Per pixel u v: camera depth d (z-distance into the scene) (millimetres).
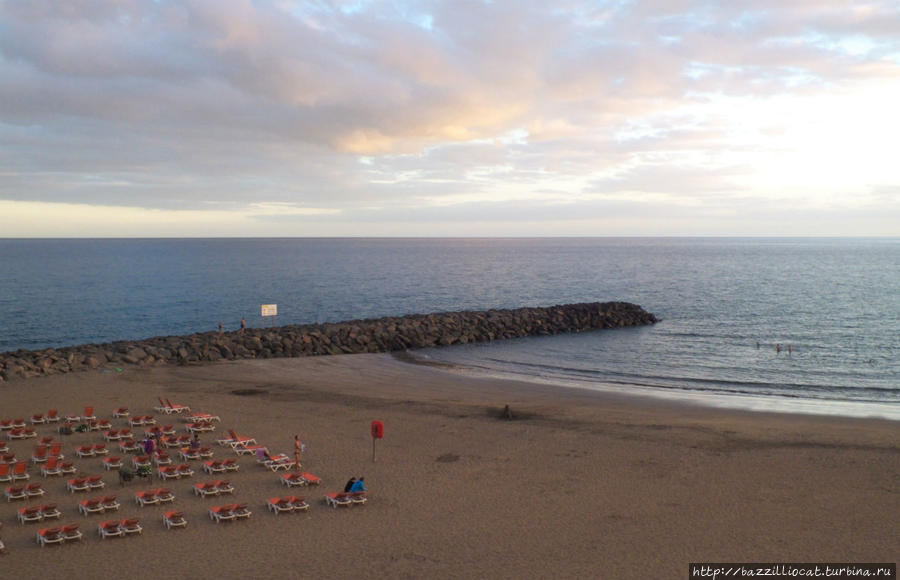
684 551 17094
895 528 18484
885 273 156875
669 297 103438
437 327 63938
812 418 32812
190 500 20969
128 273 156500
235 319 82625
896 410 35156
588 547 17359
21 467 22266
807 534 18141
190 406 34156
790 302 94500
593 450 26297
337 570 16062
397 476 23266
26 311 86125
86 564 16344
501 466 24328
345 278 146125
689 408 35219
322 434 28859
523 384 42344
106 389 38188
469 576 15742
